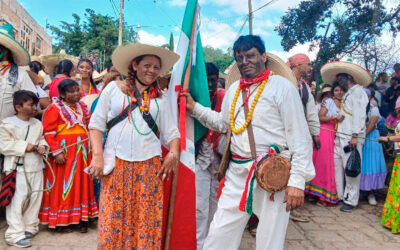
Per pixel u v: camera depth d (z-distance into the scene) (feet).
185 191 9.86
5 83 12.98
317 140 14.56
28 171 12.42
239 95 8.99
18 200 12.15
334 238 13.98
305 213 17.07
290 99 8.30
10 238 11.96
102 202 8.41
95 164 8.29
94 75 22.49
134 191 8.42
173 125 9.02
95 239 12.76
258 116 8.43
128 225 8.35
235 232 8.77
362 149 18.38
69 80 13.58
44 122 13.11
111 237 8.20
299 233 14.43
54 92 16.42
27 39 85.87
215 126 9.82
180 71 9.93
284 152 8.46
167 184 9.75
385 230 15.02
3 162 12.80
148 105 8.49
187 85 10.05
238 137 8.71
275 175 7.91
